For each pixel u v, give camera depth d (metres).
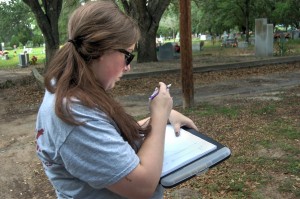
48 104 1.24
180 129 1.63
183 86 8.70
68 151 1.18
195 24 50.47
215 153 1.42
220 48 36.59
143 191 1.22
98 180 1.18
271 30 21.08
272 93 10.38
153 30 21.91
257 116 7.52
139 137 1.32
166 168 1.35
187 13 8.38
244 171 4.65
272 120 7.12
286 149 5.35
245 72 15.36
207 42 54.44
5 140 7.32
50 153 1.24
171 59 23.27
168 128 1.66
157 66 18.50
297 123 6.81
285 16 39.34
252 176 4.46
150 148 1.27
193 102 8.82
